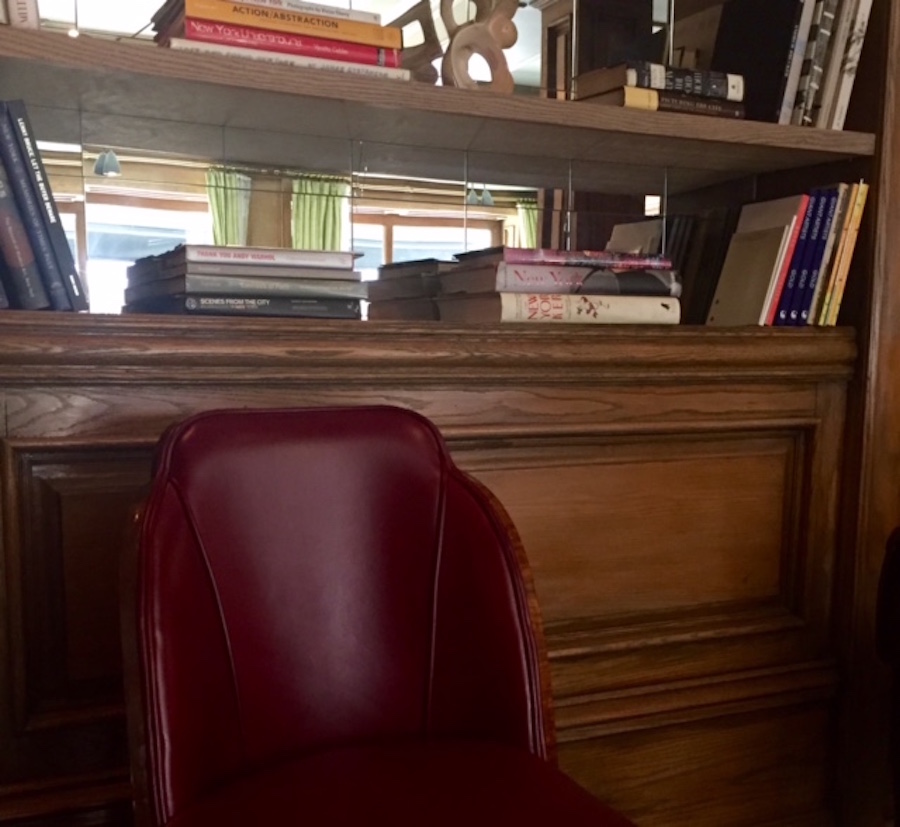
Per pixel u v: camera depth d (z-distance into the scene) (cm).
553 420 136
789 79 147
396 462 104
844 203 149
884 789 162
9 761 112
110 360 109
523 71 154
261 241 144
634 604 146
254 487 97
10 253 106
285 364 118
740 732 153
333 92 114
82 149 134
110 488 115
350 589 101
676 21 173
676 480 147
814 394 154
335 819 81
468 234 157
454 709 101
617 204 169
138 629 82
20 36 99
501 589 98
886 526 157
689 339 139
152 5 139
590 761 142
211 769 88
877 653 140
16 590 109
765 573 156
